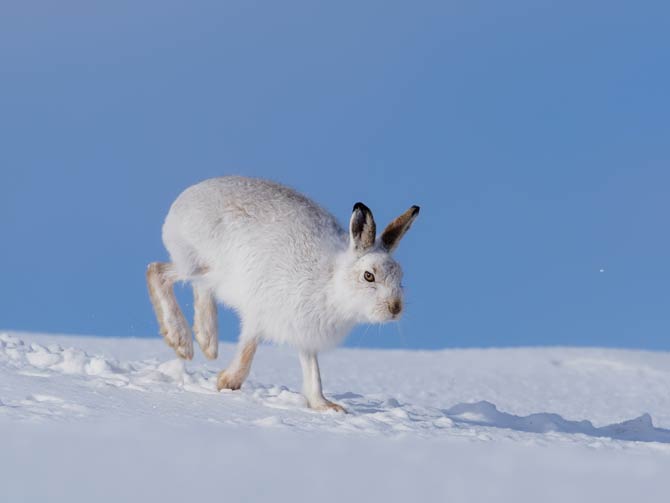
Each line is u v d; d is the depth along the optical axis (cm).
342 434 2266
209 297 3225
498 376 7219
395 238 2892
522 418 3353
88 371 3256
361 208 2788
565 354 8400
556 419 3350
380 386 6256
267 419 2408
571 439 2522
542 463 1886
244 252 2914
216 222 2983
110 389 2769
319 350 2956
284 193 3041
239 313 3042
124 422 2108
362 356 8250
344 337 2964
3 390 2506
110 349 6494
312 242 2897
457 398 5853
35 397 2389
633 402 6078
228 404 2725
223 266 2995
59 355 3350
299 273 2853
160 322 3178
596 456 2062
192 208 3039
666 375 7406
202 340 3238
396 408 3275
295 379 5850
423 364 7838
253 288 2892
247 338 2981
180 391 2892
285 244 2878
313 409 2880
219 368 5800
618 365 7788
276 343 2989
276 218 2930
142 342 7062
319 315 2864
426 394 5975
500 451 2070
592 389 6700
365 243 2806
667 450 2348
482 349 8906
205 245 3014
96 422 2066
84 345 6662
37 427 1912
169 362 3259
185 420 2289
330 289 2845
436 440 2267
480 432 2594
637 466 1875
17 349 3516
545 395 6294
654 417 5356
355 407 3212
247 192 3014
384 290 2750
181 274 3120
